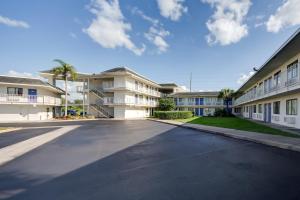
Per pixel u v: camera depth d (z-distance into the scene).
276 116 23.23
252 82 32.91
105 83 43.22
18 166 7.02
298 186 5.12
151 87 54.44
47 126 22.44
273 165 7.04
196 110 57.34
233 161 7.59
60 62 37.12
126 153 8.98
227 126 20.47
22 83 33.69
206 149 9.81
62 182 5.50
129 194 4.70
